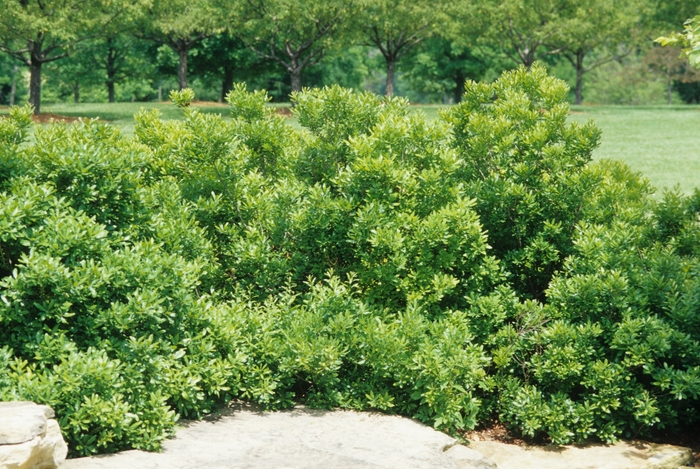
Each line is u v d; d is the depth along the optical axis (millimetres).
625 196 8805
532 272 7918
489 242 8070
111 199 6156
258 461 4965
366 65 66062
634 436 6758
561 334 6746
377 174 7113
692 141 24672
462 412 6684
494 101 8797
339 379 6473
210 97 73062
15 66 63906
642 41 43156
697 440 6789
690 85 68062
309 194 7348
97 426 5117
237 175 7660
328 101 7801
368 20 31719
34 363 5090
